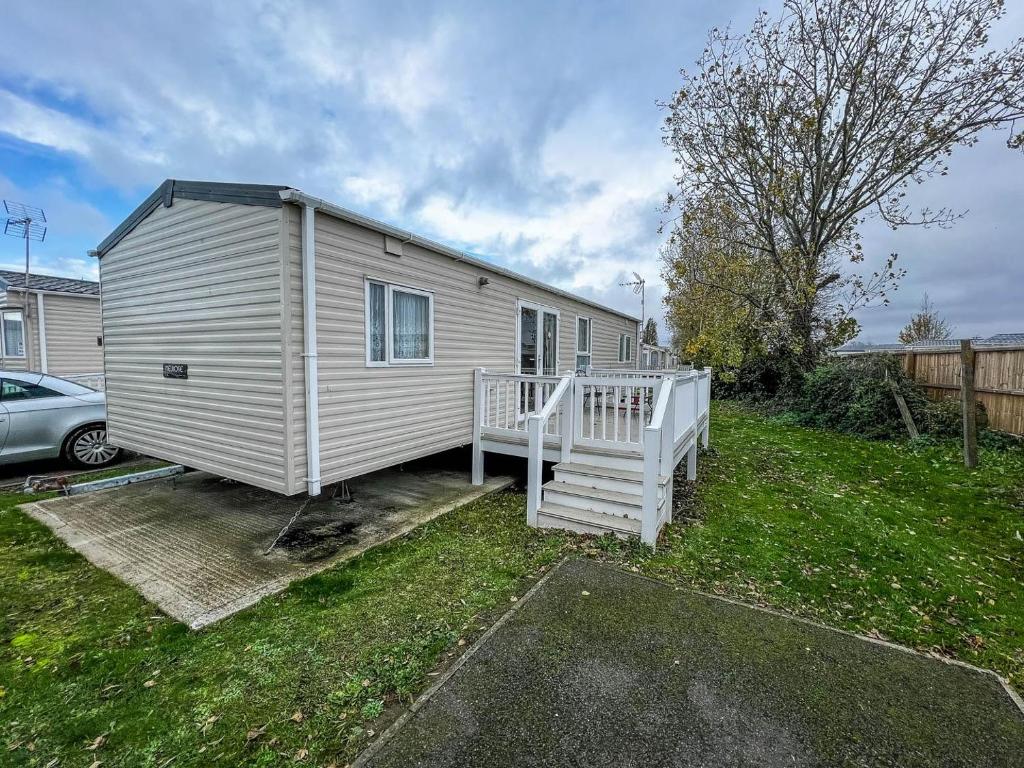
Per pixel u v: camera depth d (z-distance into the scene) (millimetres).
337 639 2816
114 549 4129
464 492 5914
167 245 5004
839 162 11828
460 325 6219
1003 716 2246
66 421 6660
